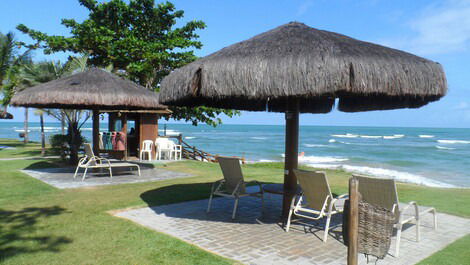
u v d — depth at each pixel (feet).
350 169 77.82
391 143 197.47
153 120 52.95
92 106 33.63
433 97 14.89
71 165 40.98
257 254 12.90
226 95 12.92
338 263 12.11
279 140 219.41
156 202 21.77
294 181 17.63
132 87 30.58
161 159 53.57
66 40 59.36
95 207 20.01
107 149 52.54
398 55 13.14
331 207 15.06
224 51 14.80
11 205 20.30
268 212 19.71
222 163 18.83
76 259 12.13
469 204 23.22
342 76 11.44
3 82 71.77
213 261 12.05
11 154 55.31
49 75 47.24
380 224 9.21
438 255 13.08
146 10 65.05
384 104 19.12
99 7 62.18
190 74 13.82
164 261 12.01
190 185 28.76
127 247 13.35
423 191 29.30
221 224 17.02
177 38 63.93
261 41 14.43
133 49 59.16
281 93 11.89
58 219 17.28
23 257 12.24
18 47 72.74
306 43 13.25
